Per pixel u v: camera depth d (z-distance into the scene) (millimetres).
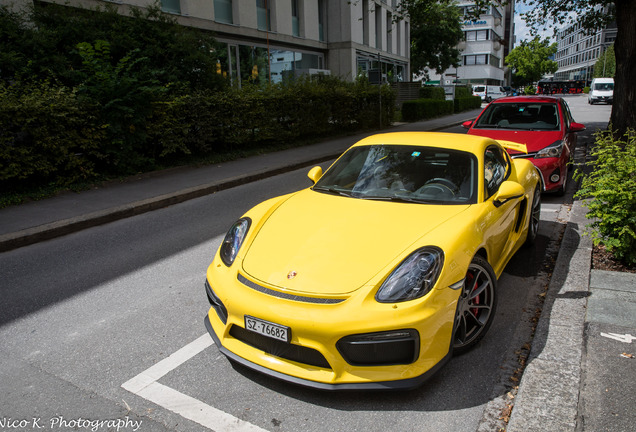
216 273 3016
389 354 2504
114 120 8945
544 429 2340
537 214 5258
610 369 2805
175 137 10242
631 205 4168
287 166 11016
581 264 4344
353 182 3846
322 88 15953
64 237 6289
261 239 3129
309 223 3223
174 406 2645
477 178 3590
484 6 18500
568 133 7820
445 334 2621
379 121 20219
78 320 3770
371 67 29469
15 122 7457
